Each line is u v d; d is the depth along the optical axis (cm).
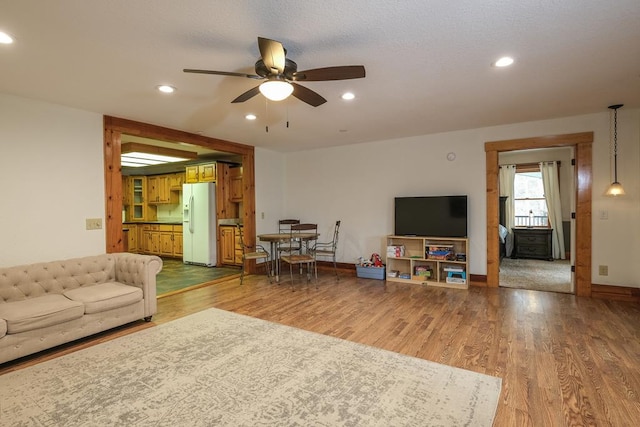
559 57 241
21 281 286
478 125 445
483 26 199
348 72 215
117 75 265
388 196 538
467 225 473
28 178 316
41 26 192
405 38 212
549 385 212
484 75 274
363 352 261
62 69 252
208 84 286
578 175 410
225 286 483
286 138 516
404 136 509
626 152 387
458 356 253
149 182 816
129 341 284
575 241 419
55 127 333
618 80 287
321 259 607
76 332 276
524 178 759
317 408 190
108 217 375
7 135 303
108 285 325
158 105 342
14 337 242
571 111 383
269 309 372
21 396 204
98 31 199
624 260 393
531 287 462
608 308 363
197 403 195
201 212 656
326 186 599
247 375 227
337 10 181
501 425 174
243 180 576
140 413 186
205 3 173
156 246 764
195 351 264
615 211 395
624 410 186
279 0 171
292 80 227
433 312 358
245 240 576
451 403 194
